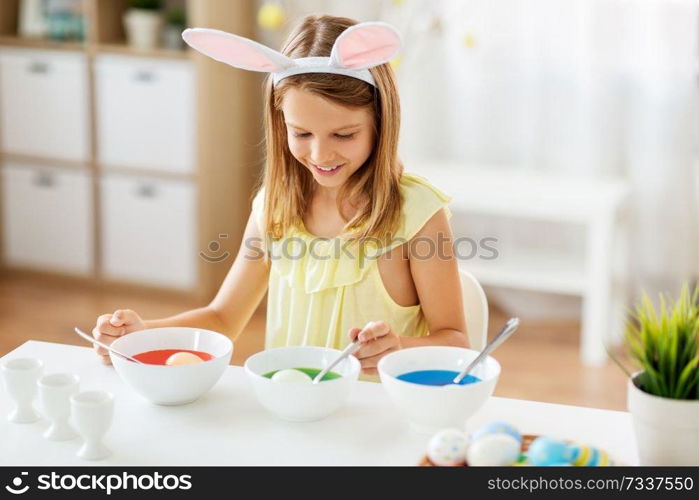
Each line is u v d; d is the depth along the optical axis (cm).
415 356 145
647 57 362
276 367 149
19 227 430
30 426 140
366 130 162
